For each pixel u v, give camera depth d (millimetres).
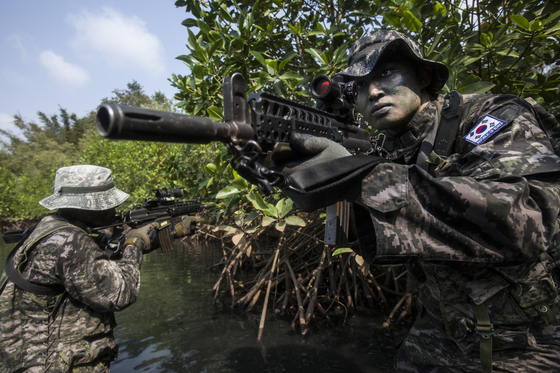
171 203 3086
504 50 2949
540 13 2949
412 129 1456
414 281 1630
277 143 1039
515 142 1091
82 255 2113
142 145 13273
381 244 984
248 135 908
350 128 1577
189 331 3717
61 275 2055
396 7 3129
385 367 2805
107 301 2154
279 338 3484
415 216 1000
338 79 1713
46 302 2061
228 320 4047
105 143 18906
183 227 3123
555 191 1021
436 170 1343
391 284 4734
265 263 5961
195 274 6406
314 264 4910
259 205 3299
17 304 2021
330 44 4227
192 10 4191
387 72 1374
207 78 4016
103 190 2447
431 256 1002
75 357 2098
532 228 948
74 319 2154
